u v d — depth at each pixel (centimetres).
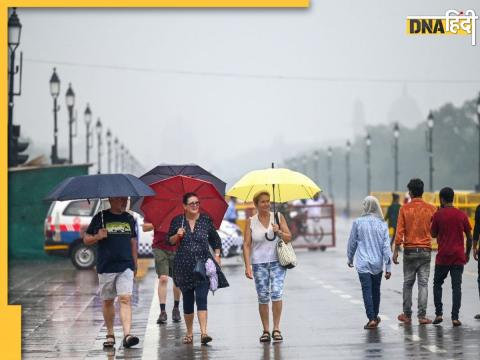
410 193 4278
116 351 3691
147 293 5800
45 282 6544
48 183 8462
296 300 5278
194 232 3828
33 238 8469
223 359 3450
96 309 5009
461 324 4172
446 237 4159
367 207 4175
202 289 3812
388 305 4906
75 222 7544
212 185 4012
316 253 9519
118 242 3781
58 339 4003
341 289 5869
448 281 6119
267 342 3822
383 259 4141
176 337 4012
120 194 3659
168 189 4034
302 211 9981
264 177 3941
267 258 3869
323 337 3903
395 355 3441
